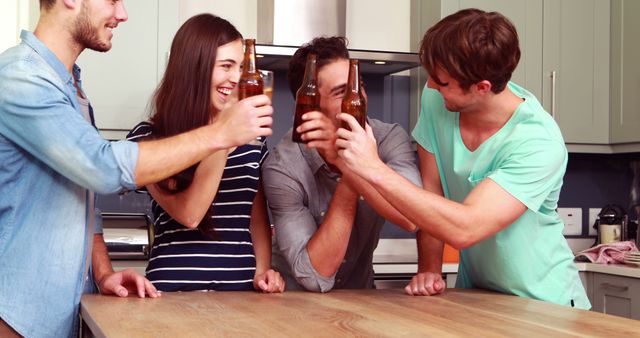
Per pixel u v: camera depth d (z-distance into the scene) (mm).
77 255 1817
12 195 1750
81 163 1671
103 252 2096
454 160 2041
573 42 3977
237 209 2061
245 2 3887
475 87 1846
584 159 4332
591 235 4312
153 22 3506
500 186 1841
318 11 3695
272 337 1369
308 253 1986
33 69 1675
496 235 1963
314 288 1996
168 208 1939
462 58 1784
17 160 1743
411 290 1978
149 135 1984
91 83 3439
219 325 1487
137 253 3451
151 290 1874
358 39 4039
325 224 1970
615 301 3424
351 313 1646
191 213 1910
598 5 4012
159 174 1710
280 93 3941
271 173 2090
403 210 1775
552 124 1969
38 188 1766
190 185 1901
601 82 4020
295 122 1863
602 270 3480
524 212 1938
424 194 1761
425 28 3943
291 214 2074
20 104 1648
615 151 4047
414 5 4066
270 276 1998
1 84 1670
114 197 3799
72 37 1805
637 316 3283
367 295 1958
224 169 2049
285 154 2105
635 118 3859
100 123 3453
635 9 3867
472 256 2094
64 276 1797
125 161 1684
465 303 1819
